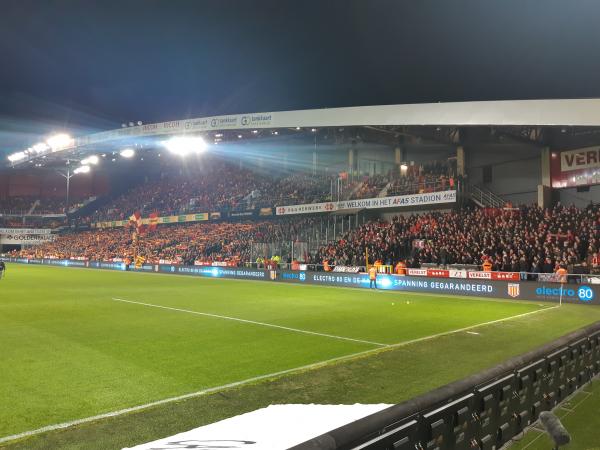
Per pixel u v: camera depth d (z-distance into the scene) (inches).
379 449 106.0
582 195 1084.5
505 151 1242.0
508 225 995.9
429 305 728.3
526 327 515.5
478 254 965.2
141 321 548.7
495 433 161.2
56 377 303.6
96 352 379.6
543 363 201.0
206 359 358.9
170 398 261.7
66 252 2357.3
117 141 1784.0
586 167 1056.8
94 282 1178.0
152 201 2289.6
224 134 1528.1
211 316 593.6
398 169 1454.2
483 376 154.1
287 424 114.6
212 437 106.1
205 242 1737.2
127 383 291.0
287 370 327.6
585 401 228.5
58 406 247.3
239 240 1625.2
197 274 1537.9
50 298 796.0
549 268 839.1
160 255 1808.6
